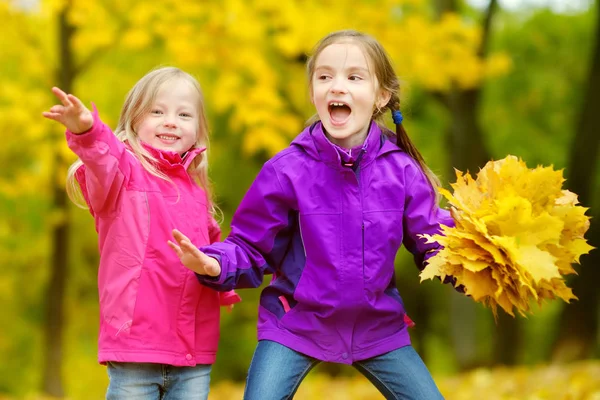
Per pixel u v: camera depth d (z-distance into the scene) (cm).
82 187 427
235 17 1058
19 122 1192
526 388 869
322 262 405
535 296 365
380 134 425
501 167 393
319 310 405
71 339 2061
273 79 1111
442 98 1501
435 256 379
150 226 414
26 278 1934
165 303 410
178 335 413
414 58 1151
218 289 400
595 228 1519
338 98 410
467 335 1548
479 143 1498
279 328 409
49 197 1532
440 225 384
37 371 2131
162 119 439
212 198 475
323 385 1177
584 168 1519
